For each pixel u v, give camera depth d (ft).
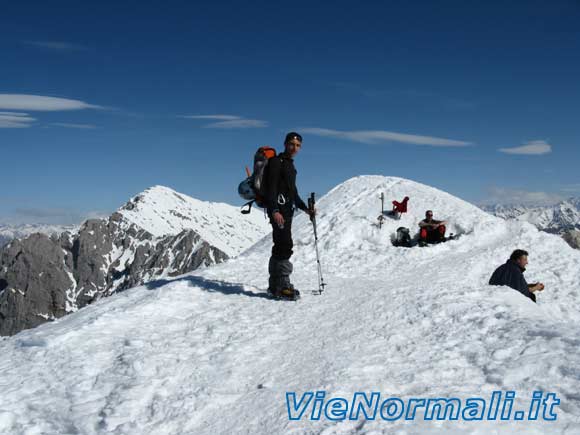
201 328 23.30
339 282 35.14
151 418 15.35
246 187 27.86
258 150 27.78
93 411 15.69
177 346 20.85
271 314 25.39
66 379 17.90
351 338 21.16
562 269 47.16
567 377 15.17
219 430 14.56
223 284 32.30
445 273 41.06
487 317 22.08
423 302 25.31
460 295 26.20
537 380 15.39
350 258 46.83
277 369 18.49
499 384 15.69
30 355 20.21
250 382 17.58
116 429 14.67
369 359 18.57
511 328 20.24
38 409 15.90
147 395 16.62
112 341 21.47
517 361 16.83
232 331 22.70
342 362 18.39
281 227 26.66
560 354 16.58
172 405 15.99
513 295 26.71
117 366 18.89
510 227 57.21
